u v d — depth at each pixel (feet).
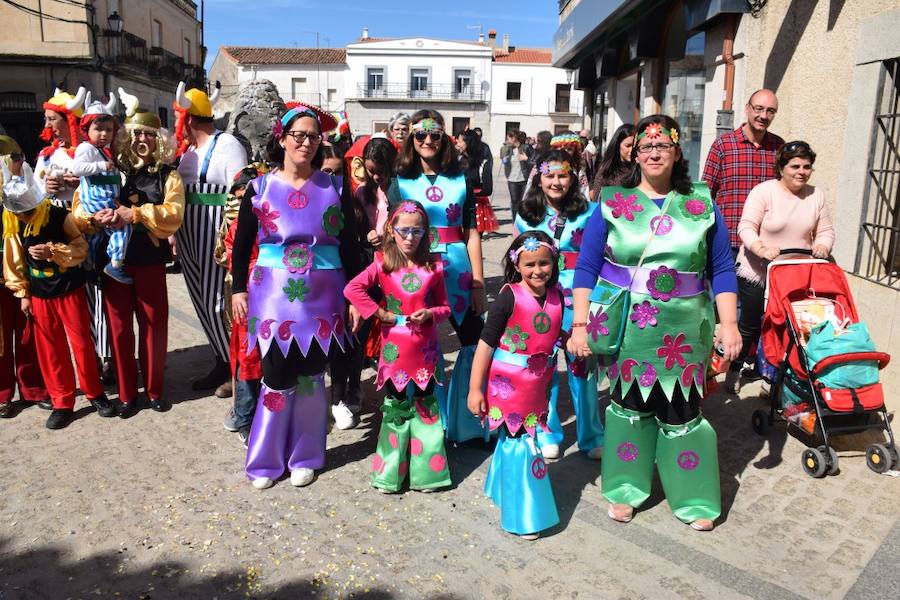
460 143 32.24
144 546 10.13
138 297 14.52
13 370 15.07
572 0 47.75
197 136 15.92
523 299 10.37
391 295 11.46
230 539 10.33
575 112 169.48
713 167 16.85
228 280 13.60
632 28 34.42
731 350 10.02
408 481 12.05
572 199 13.34
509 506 10.46
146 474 12.30
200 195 14.88
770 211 14.66
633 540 10.37
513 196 42.22
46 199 13.58
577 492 11.88
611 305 10.27
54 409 14.32
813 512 11.10
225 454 13.15
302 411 12.03
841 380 12.34
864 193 16.20
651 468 11.08
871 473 12.39
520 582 9.36
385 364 11.57
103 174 13.98
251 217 11.84
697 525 10.58
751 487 11.93
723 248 10.25
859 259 16.58
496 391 10.57
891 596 9.02
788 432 14.17
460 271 13.32
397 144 16.85
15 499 11.40
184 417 14.84
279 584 9.30
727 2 21.42
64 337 14.08
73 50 78.38
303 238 11.55
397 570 9.61
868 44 15.78
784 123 19.69
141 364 14.98
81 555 9.91
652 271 10.07
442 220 13.20
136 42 90.33
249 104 16.72
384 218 15.26
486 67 168.25
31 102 78.54
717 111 22.25
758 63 21.02
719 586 9.27
